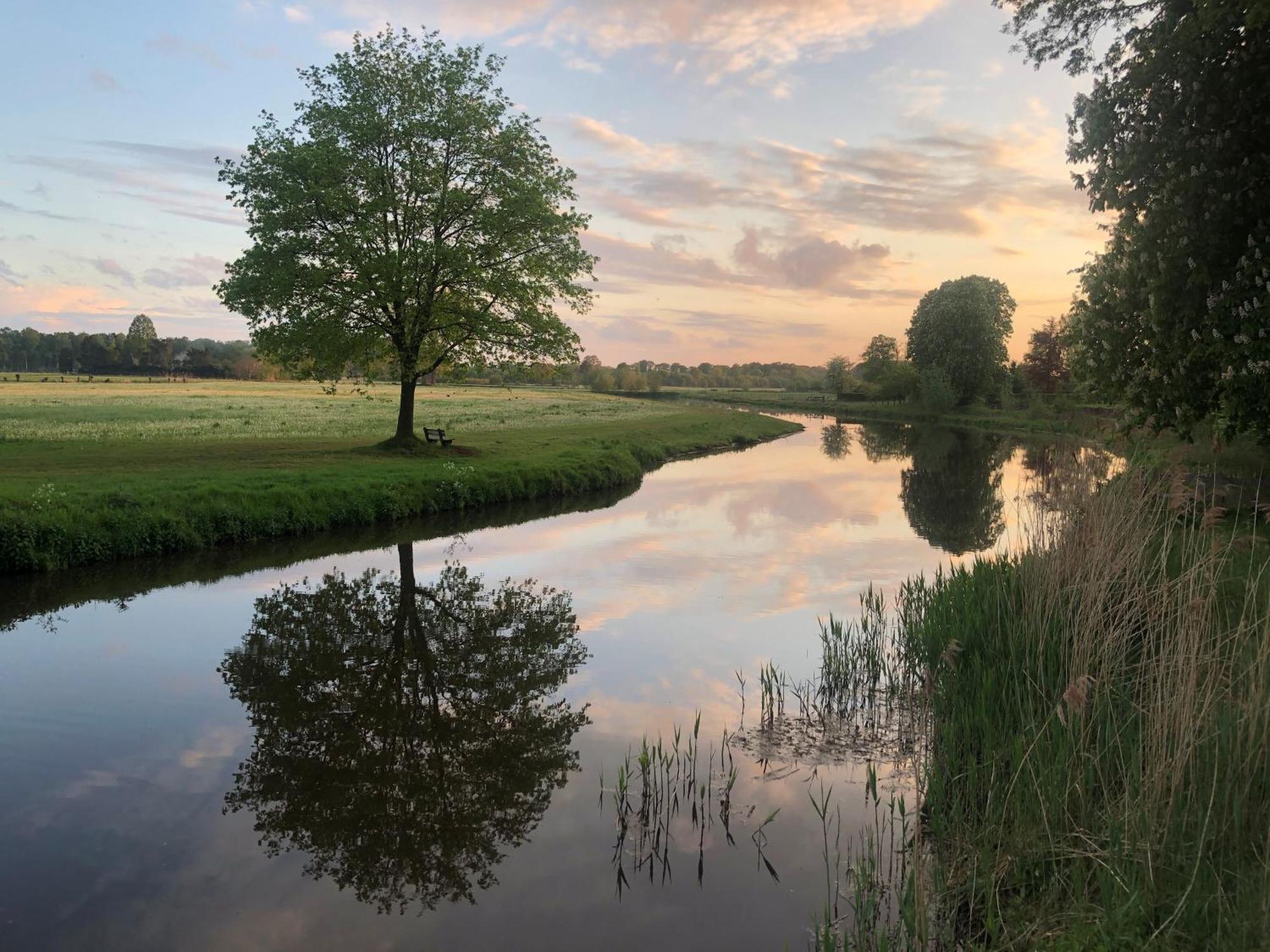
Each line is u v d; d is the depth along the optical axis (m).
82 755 7.44
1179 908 3.71
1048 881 4.64
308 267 25.34
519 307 28.34
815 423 73.19
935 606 9.38
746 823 6.14
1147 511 7.99
